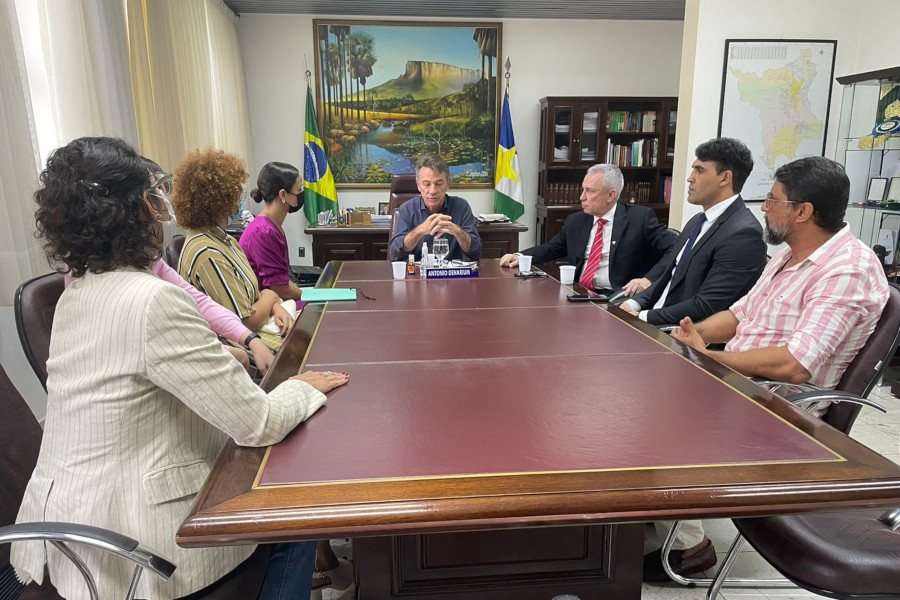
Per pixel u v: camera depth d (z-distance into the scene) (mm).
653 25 6051
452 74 5949
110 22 2895
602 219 3002
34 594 1042
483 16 5852
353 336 1637
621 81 6137
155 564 818
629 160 5992
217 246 1945
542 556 1319
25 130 2152
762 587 1657
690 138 3842
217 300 1935
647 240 2973
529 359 1414
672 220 4066
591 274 2988
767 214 1709
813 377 1572
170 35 3631
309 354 1466
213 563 970
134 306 877
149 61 3373
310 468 889
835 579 1064
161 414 932
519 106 6133
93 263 915
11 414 1125
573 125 5836
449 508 785
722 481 840
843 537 1136
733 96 3781
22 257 2133
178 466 944
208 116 4402
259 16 5695
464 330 1697
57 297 1299
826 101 3842
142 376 890
